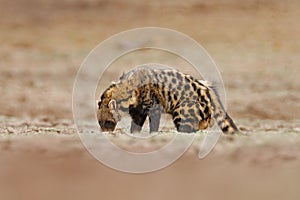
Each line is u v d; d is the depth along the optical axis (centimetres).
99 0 18938
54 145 5578
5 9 18812
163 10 18225
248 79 12838
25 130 6844
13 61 14750
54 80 12862
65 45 16500
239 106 10338
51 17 18362
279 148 5556
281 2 17750
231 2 17950
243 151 5391
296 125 8012
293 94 11344
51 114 9462
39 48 16200
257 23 17100
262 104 10475
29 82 12550
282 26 16838
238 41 16212
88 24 17912
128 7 18712
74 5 19000
